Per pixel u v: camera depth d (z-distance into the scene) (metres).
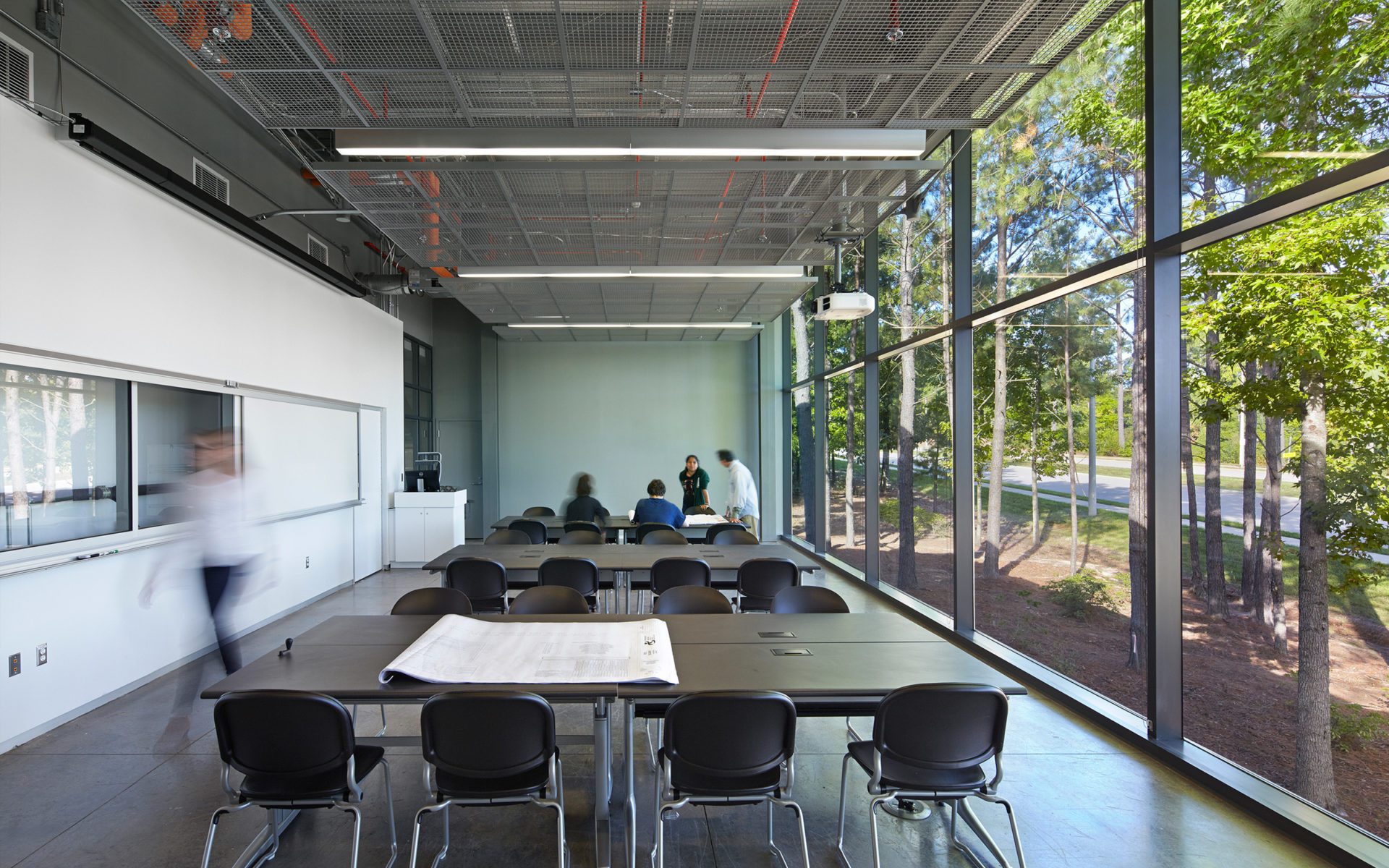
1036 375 4.55
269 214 6.04
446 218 5.74
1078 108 3.99
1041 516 4.53
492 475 12.16
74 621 3.89
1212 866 2.53
